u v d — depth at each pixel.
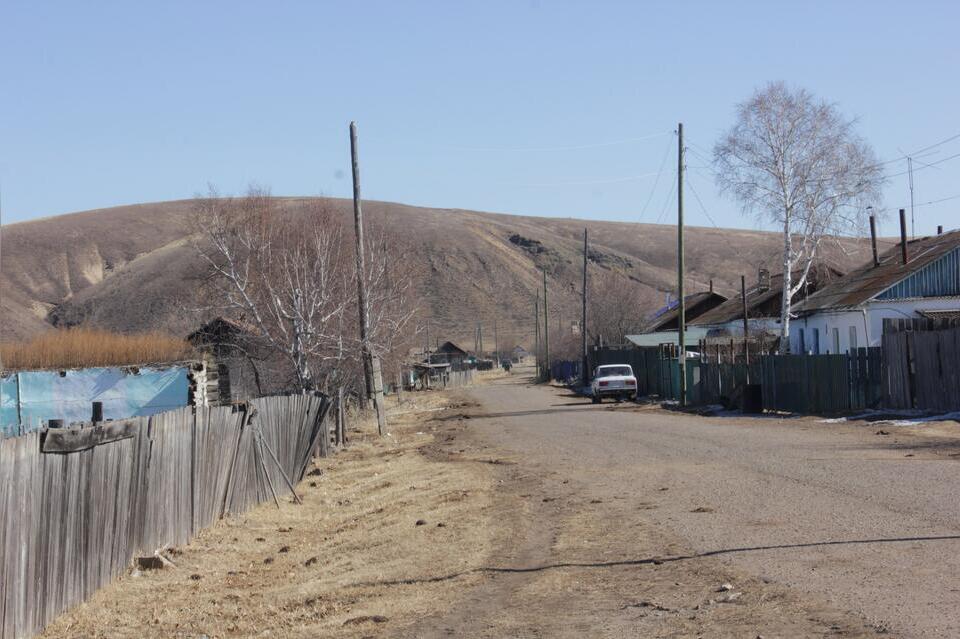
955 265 39.75
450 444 27.89
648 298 96.38
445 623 8.43
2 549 8.45
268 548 14.14
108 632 9.36
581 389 62.22
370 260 34.22
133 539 11.89
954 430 21.59
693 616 7.75
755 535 10.80
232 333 33.22
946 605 7.34
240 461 16.69
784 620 7.34
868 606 7.48
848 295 43.25
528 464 20.47
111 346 30.41
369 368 31.70
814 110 44.59
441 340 131.62
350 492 19.75
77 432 10.07
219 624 9.62
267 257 29.88
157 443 12.70
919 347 25.77
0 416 28.08
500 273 148.88
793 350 51.72
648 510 13.20
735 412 33.06
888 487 13.55
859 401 28.38
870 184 44.47
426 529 13.52
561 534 12.08
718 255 175.25
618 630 7.59
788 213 44.03
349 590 10.45
